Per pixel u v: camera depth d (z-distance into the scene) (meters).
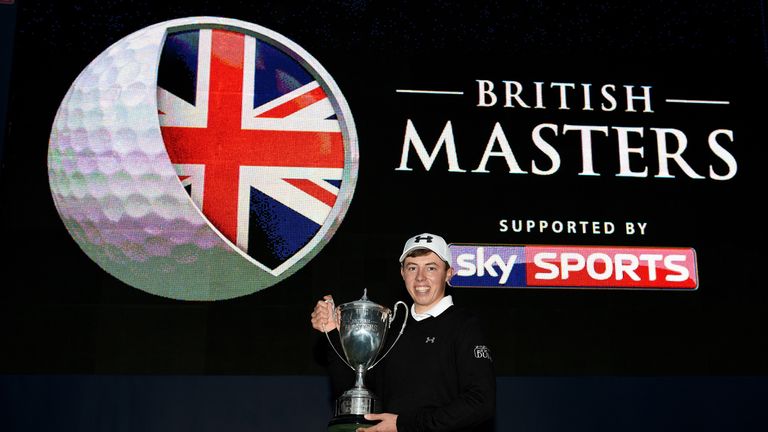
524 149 3.62
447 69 3.71
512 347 3.35
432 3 3.79
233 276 3.37
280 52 3.65
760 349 3.39
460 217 3.51
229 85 3.57
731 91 3.75
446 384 2.47
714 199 3.59
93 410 3.19
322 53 3.66
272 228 3.43
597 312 3.41
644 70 3.77
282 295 3.37
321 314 2.76
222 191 3.44
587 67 3.76
